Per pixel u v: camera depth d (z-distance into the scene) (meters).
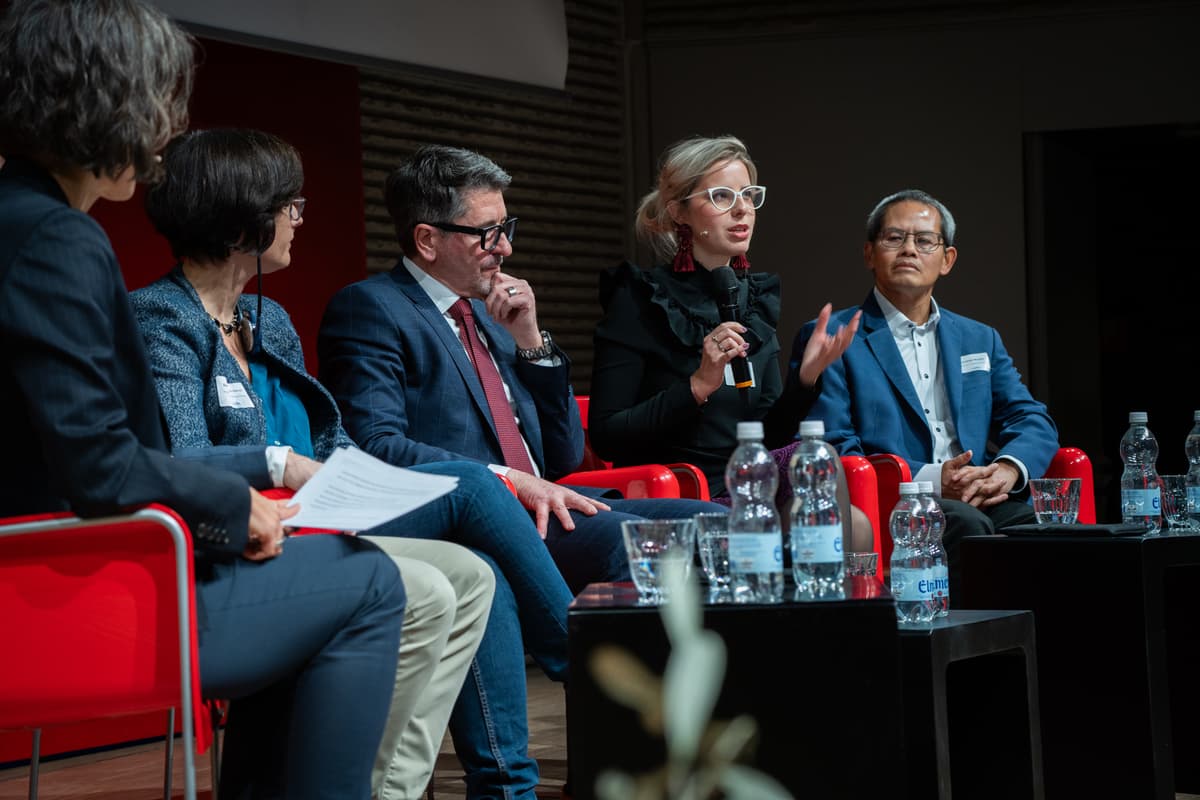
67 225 1.96
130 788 4.05
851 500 3.86
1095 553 3.25
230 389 2.78
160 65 2.10
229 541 2.03
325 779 2.12
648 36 8.23
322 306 6.22
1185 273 8.77
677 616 1.27
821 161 8.00
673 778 2.04
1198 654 3.66
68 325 1.92
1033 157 7.82
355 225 6.41
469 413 3.53
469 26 6.52
